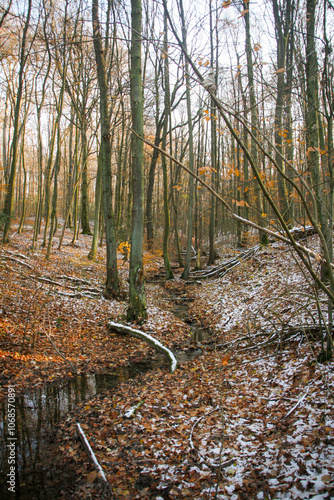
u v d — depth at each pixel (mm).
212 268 16734
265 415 4410
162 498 3312
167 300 13141
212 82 1775
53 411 5070
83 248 19734
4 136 23422
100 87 10656
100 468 3730
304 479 3123
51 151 14039
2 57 14148
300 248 1917
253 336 7277
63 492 3486
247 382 5531
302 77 3924
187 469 3658
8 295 8852
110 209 11258
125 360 7379
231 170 3248
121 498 3365
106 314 9898
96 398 5512
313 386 4621
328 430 3666
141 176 9445
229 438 4062
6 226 14086
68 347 7504
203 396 5328
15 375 5922
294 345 6113
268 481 3230
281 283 9805
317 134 3816
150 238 22641
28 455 4043
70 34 12227
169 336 8875
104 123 10797
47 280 11195
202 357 7422
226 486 3295
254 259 13695
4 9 11914
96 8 10148
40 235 20922
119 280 11672
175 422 4648
